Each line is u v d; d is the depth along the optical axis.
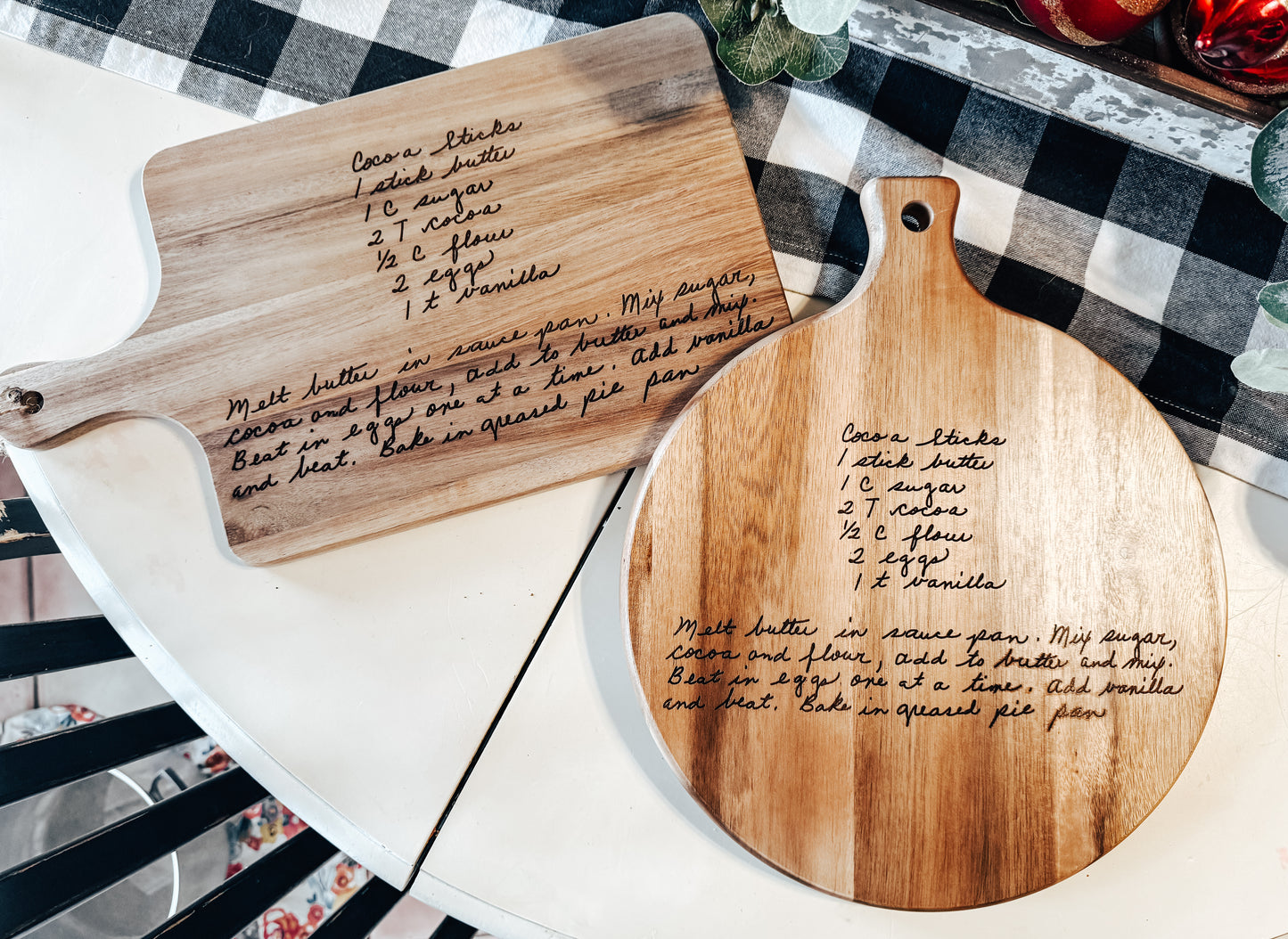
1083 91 0.54
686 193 0.57
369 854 0.56
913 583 0.52
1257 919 0.56
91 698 0.84
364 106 0.57
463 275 0.56
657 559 0.51
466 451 0.56
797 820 0.51
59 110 0.62
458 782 0.56
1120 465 0.53
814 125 0.62
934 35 0.54
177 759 0.86
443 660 0.58
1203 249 0.59
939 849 0.51
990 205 0.61
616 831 0.56
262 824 0.87
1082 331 0.61
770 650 0.52
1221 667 0.52
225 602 0.58
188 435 0.59
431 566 0.59
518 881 0.55
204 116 0.62
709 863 0.56
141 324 0.56
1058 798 0.51
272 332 0.56
